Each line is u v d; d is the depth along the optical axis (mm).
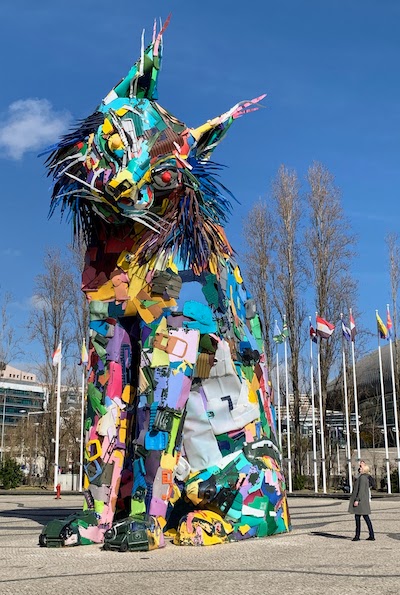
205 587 5441
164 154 8203
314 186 33688
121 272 8555
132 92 8445
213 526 8320
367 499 9789
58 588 5426
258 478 8961
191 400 8539
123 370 8625
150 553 7555
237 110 9227
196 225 8586
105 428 8484
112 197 7988
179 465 8594
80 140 8406
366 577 5973
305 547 8320
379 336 28156
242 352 9188
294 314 33094
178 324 8312
